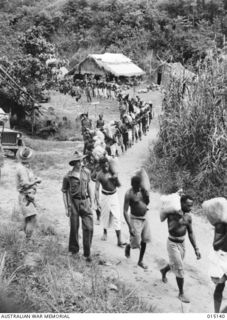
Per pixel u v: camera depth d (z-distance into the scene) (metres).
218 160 13.20
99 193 10.11
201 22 55.25
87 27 62.53
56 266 7.13
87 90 38.09
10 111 25.70
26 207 7.99
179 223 7.10
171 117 15.34
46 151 19.08
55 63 28.09
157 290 7.32
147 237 8.02
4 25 35.91
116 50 55.34
